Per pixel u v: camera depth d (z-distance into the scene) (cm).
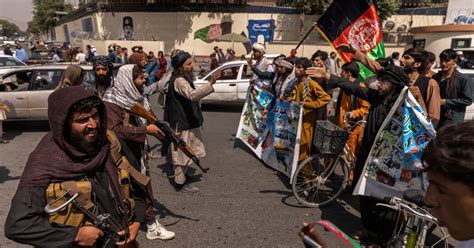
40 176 146
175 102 425
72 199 147
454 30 1678
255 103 605
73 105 150
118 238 165
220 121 927
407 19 2569
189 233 358
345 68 468
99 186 162
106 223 158
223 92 1036
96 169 162
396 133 310
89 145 158
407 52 404
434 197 89
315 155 404
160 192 460
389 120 305
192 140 441
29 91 766
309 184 425
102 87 349
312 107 430
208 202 431
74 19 3691
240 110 1084
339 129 378
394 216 308
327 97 427
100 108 165
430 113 372
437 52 1747
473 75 698
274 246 336
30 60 1967
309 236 111
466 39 1664
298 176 427
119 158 193
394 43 2377
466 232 86
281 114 501
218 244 338
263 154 576
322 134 383
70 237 148
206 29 2442
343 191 437
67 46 2658
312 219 389
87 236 151
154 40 2461
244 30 2469
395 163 311
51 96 152
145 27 2473
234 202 431
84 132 155
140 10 2455
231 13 2438
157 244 337
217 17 2434
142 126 280
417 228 241
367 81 396
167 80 448
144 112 280
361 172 329
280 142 506
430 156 87
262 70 610
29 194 144
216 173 535
